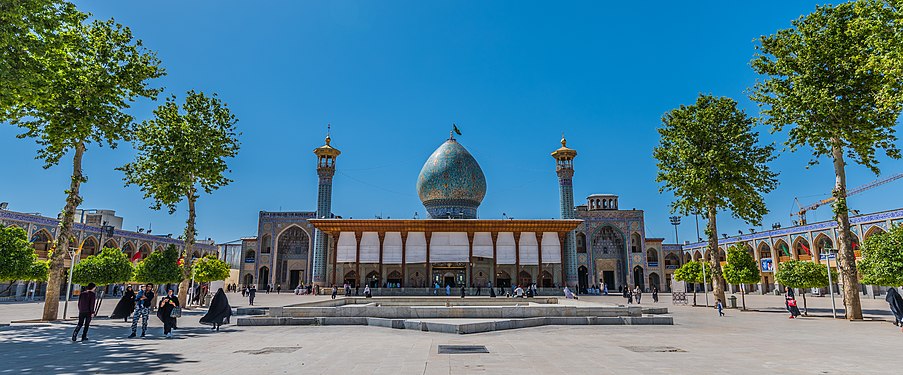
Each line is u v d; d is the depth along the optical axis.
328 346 10.06
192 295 27.00
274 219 53.25
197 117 23.00
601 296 41.94
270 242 53.66
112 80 17.09
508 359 8.13
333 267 37.53
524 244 38.19
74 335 10.82
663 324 15.73
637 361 7.89
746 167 24.83
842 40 17.03
